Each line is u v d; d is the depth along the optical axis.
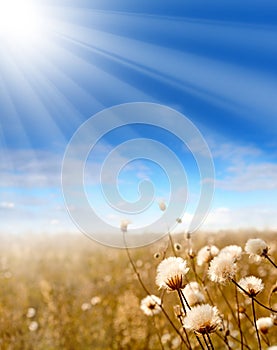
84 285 1.00
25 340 0.71
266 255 0.32
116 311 0.80
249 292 0.29
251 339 0.57
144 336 0.68
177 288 0.28
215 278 0.30
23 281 1.05
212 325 0.26
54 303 0.87
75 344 0.71
